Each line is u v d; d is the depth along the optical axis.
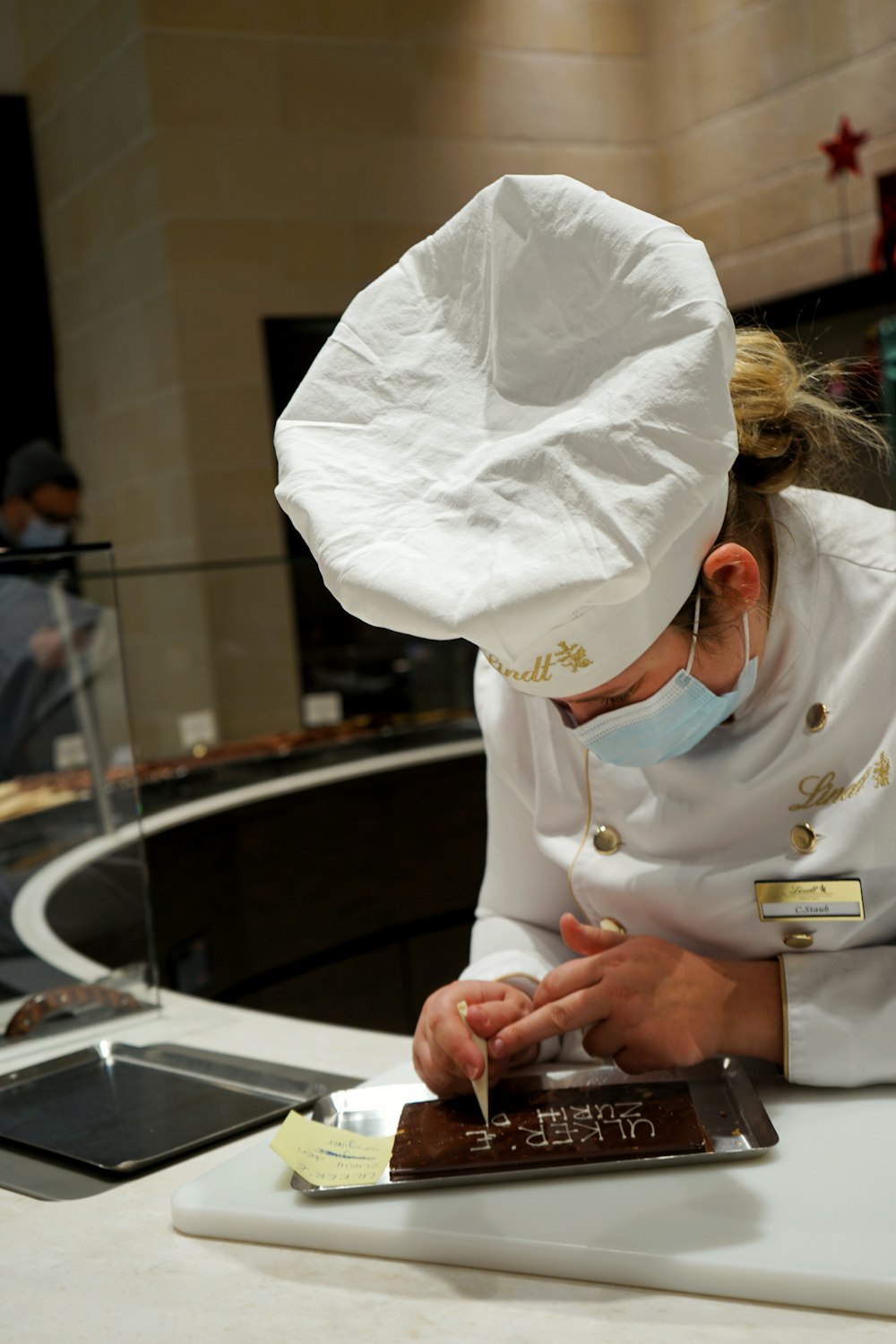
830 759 1.03
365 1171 0.90
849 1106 0.96
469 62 4.45
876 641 1.01
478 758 3.19
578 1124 0.94
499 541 0.79
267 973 2.77
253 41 4.12
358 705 3.34
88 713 1.61
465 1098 1.03
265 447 4.22
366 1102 1.04
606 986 1.00
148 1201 0.94
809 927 1.03
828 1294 0.71
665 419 0.77
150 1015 1.41
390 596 0.79
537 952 1.21
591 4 4.64
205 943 2.62
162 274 4.08
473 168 4.49
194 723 3.13
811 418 1.03
